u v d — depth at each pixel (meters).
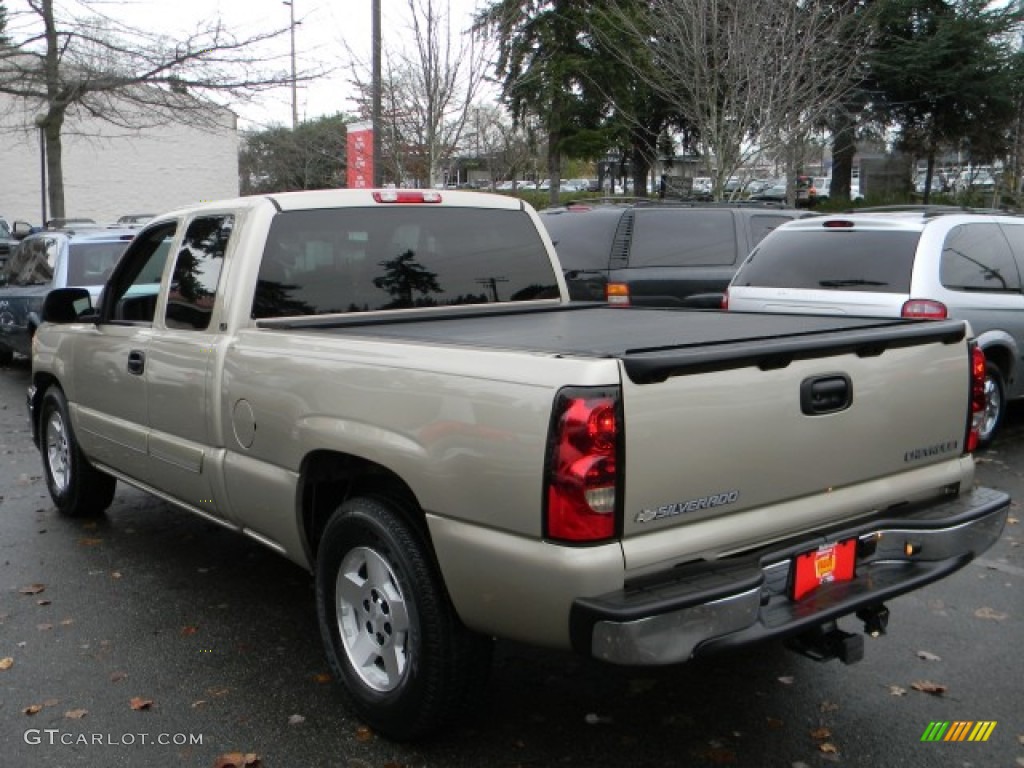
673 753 3.53
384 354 3.53
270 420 4.01
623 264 9.63
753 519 3.22
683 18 15.95
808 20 16.25
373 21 15.18
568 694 3.96
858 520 3.57
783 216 10.27
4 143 34.62
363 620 3.71
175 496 4.95
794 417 3.29
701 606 2.91
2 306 11.38
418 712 3.43
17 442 8.59
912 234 7.46
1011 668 4.18
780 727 3.71
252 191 34.97
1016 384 8.18
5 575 5.30
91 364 5.58
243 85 19.33
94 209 36.91
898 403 3.65
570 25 20.80
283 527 4.07
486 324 4.50
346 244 4.61
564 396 2.88
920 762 3.47
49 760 3.48
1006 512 3.96
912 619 4.70
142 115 21.55
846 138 26.14
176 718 3.78
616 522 2.90
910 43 23.78
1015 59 23.95
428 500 3.27
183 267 4.79
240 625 4.65
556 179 22.25
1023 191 24.17
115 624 4.66
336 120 28.19
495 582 3.08
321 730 3.69
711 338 3.54
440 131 16.62
